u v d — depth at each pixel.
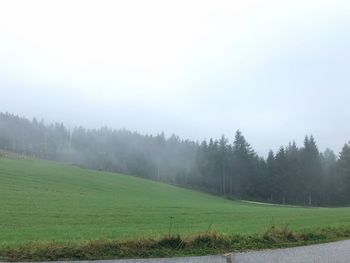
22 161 90.88
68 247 10.89
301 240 14.07
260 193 115.81
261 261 10.73
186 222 26.23
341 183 110.19
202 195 95.19
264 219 28.91
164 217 30.59
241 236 13.37
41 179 63.53
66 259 10.40
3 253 10.44
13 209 31.50
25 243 11.73
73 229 19.80
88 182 71.50
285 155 114.81
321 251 12.30
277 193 113.75
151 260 10.48
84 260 10.36
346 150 111.75
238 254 11.49
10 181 55.81
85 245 11.12
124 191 68.44
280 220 25.97
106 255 10.79
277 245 13.00
